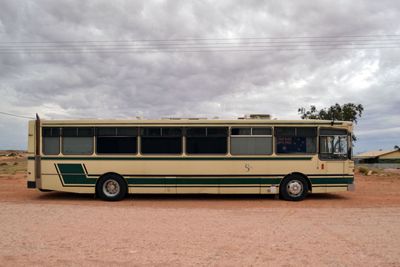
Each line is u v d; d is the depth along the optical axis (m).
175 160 15.79
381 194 18.17
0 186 21.33
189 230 9.59
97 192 15.91
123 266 6.77
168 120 15.91
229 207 14.10
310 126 15.91
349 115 40.34
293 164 15.80
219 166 15.75
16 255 7.41
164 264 6.87
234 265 6.82
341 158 15.91
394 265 6.84
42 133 15.92
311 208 13.62
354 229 9.79
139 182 15.80
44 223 10.48
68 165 15.85
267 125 15.85
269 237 8.86
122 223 10.48
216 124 15.84
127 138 15.91
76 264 6.87
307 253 7.56
